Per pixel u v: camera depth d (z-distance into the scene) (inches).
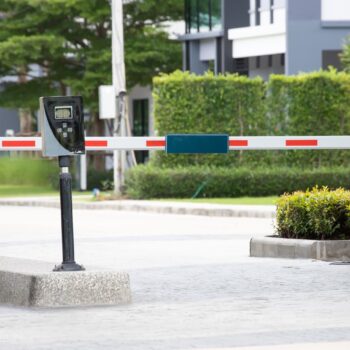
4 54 3058.6
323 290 924.6
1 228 1707.7
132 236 1523.1
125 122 2394.2
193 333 729.0
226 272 1058.1
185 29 3191.4
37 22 3102.9
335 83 2493.8
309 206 1165.1
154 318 792.3
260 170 2431.1
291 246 1163.3
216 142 1355.8
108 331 741.3
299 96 2482.8
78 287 856.3
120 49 2402.8
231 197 2409.0
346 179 2460.6
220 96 2460.6
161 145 1362.0
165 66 3221.0
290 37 2763.3
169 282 991.6
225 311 819.4
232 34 2999.5
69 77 3147.1
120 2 2415.1
